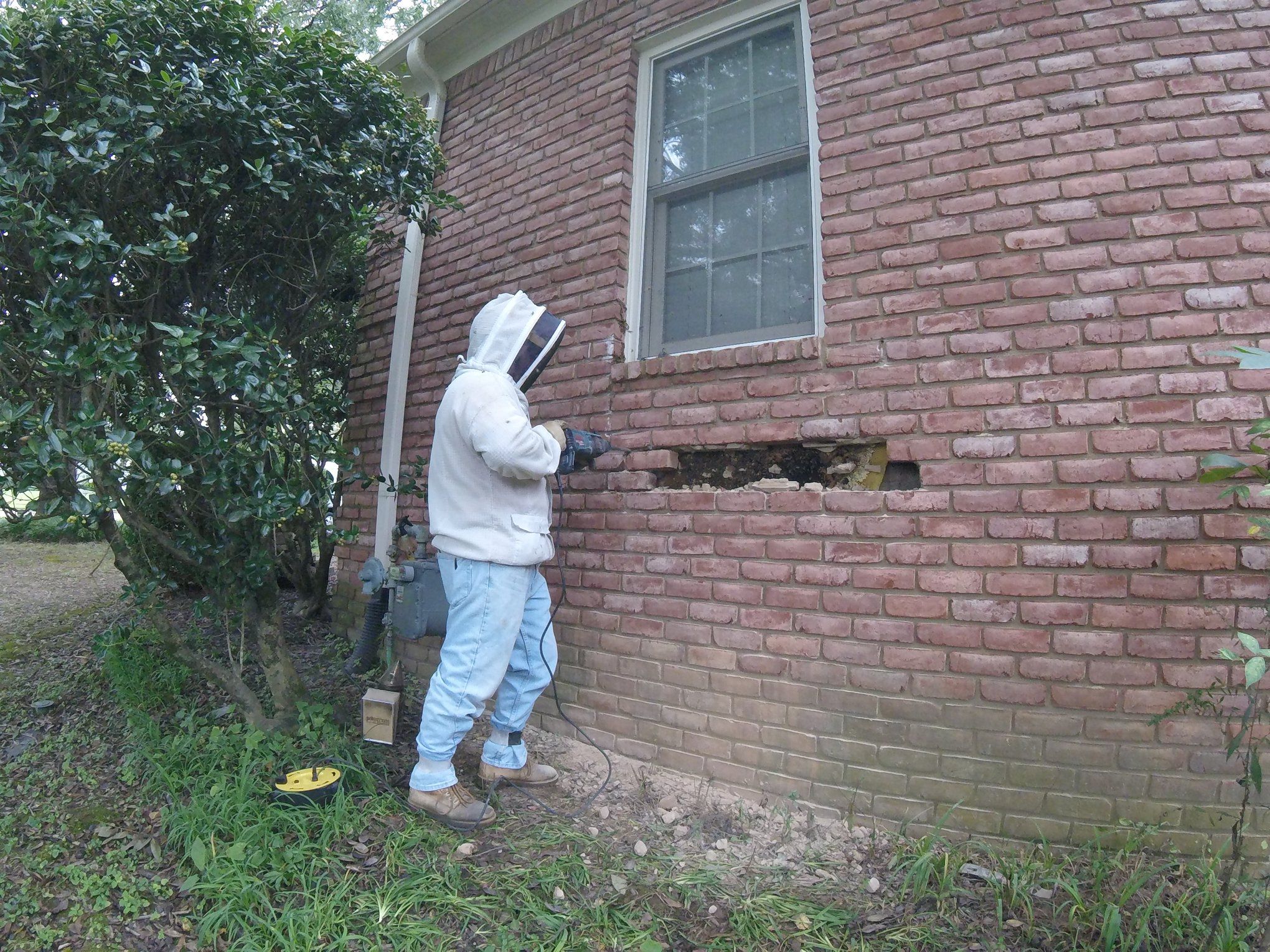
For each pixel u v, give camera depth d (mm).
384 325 4805
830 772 2768
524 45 4324
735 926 2209
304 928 2084
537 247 4008
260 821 2510
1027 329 2619
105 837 2557
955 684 2602
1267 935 2031
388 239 4211
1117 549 2449
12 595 5957
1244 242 2449
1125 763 2412
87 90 2652
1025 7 2791
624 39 3828
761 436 3049
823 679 2812
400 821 2680
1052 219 2637
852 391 2875
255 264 3662
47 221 2562
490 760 2988
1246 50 2586
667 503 3264
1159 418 2441
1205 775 2359
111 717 3496
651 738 3203
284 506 3084
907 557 2699
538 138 4137
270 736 3178
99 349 2592
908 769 2646
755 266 3465
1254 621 2340
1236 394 2391
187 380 3084
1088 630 2463
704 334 3588
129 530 3885
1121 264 2541
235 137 3049
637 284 3703
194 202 3283
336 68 3395
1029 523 2547
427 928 2131
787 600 2910
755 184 3506
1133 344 2496
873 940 2152
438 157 3955
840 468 2975
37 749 3225
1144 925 2016
